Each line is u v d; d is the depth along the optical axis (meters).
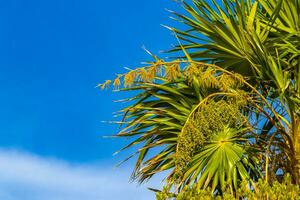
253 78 10.81
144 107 10.51
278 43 10.81
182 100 10.43
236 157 9.62
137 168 10.50
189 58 10.39
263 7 11.68
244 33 10.06
